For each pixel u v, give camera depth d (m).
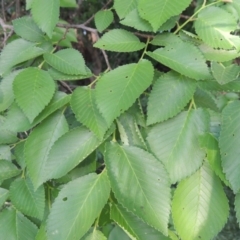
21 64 0.36
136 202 0.27
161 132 0.28
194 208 0.28
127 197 0.27
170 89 0.28
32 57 0.33
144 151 0.28
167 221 0.26
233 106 0.26
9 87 0.32
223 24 0.30
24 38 0.36
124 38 0.31
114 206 0.28
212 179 0.28
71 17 0.83
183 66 0.28
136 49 0.31
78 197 0.27
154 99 0.28
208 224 0.27
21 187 0.32
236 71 0.29
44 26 0.34
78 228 0.27
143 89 0.27
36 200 0.31
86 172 0.32
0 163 0.32
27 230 0.31
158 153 0.28
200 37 0.30
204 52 0.31
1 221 0.31
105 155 0.28
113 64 0.90
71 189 0.28
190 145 0.27
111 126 0.28
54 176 0.28
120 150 0.28
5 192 0.33
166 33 0.31
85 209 0.27
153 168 0.27
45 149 0.30
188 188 0.28
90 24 0.81
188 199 0.28
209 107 0.30
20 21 0.37
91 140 0.28
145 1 0.30
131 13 0.31
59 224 0.27
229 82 0.29
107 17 0.41
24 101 0.29
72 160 0.28
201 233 0.27
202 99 0.30
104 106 0.27
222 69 0.30
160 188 0.27
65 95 0.30
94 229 0.28
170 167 0.27
